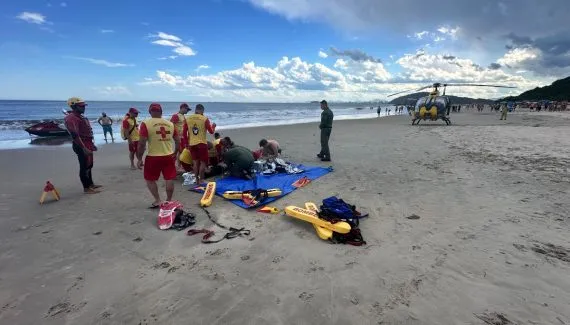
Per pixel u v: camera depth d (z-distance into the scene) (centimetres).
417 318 274
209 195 596
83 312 286
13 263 371
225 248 405
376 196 618
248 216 517
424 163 931
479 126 2197
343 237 422
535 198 586
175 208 502
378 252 392
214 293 312
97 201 598
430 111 2409
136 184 724
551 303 291
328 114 959
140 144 507
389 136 1714
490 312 281
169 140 528
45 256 387
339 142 1470
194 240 429
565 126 2050
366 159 1016
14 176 809
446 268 353
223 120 3631
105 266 363
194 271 352
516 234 433
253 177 748
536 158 968
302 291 314
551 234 432
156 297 306
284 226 475
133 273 349
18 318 278
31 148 1348
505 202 567
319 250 399
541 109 6394
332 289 317
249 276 342
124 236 442
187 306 293
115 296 308
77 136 610
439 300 298
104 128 1517
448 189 657
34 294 313
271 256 385
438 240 421
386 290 315
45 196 595
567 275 334
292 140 1563
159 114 521
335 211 458
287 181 724
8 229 466
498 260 367
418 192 640
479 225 467
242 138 1653
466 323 268
